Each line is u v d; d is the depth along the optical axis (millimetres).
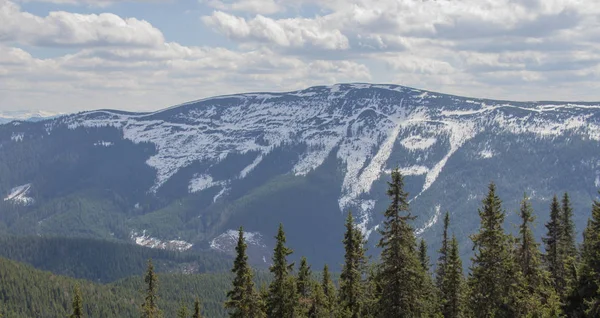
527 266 62219
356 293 73688
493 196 59875
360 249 75000
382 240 62406
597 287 59531
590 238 64000
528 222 62125
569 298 63031
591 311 56719
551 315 58844
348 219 73812
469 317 69312
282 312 70062
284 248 70812
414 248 64000
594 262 60219
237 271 68812
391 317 61688
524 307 57406
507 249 60312
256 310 68000
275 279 71062
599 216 62125
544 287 63375
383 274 62375
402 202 61688
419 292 63719
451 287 72812
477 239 59875
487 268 58719
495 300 58094
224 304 68375
